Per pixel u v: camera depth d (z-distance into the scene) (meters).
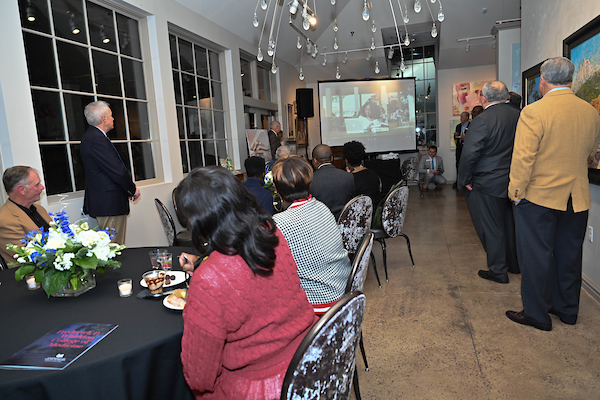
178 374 1.13
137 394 1.03
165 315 1.23
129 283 1.40
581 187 1.98
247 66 6.04
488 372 1.86
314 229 1.49
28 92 2.48
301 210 1.52
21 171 2.02
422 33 7.64
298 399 0.91
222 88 5.22
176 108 4.21
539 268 2.12
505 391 1.71
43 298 1.41
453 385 1.78
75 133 2.95
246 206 0.93
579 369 1.83
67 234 1.36
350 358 1.03
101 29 3.21
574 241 2.13
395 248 4.12
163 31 3.76
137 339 1.08
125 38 3.49
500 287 2.89
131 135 3.56
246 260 0.90
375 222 3.21
